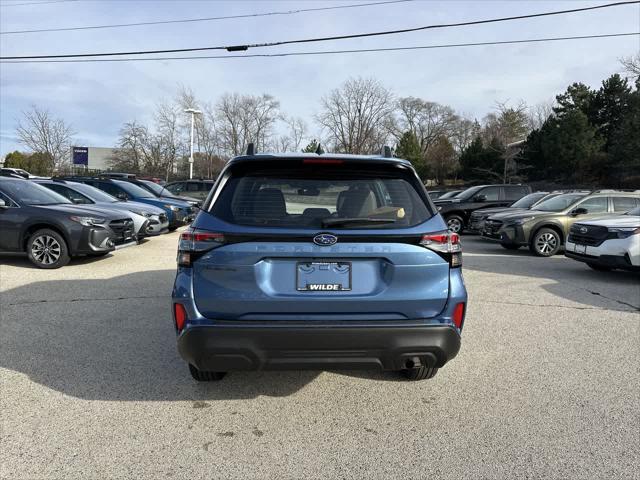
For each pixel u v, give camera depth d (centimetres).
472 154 5641
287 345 294
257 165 326
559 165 4116
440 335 305
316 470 274
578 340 505
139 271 855
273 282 301
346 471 273
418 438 310
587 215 1166
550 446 300
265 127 6031
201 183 2222
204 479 264
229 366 302
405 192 328
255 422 328
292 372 412
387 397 369
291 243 299
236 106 5906
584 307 643
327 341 295
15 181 939
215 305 300
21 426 317
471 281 814
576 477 268
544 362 442
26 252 876
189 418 332
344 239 300
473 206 1678
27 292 687
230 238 299
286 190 319
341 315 303
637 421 332
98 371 408
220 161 5672
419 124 8281
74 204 989
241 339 293
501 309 630
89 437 305
